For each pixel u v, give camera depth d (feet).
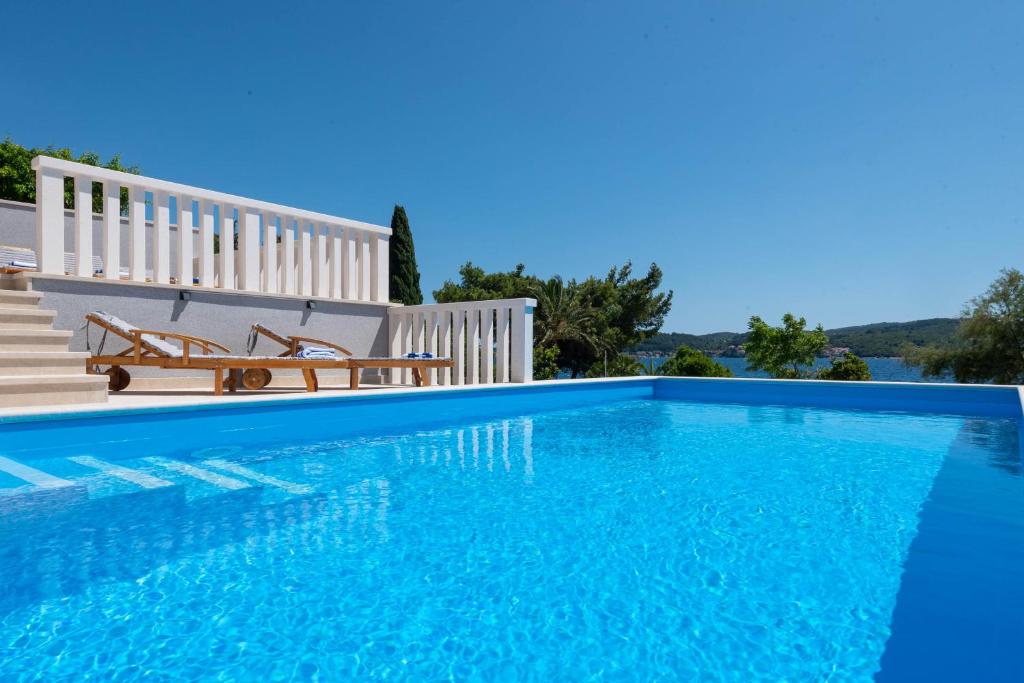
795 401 29.14
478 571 6.53
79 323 18.71
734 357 175.42
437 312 26.66
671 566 6.68
